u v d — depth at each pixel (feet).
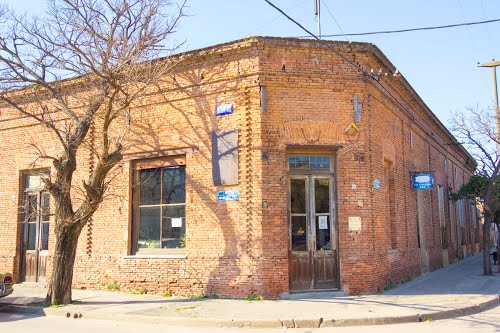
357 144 43.62
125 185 47.65
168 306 37.91
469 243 106.11
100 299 42.04
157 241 46.37
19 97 51.49
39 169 54.65
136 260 45.78
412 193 59.77
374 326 31.89
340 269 42.01
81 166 50.62
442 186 80.59
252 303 38.34
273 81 42.37
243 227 41.27
